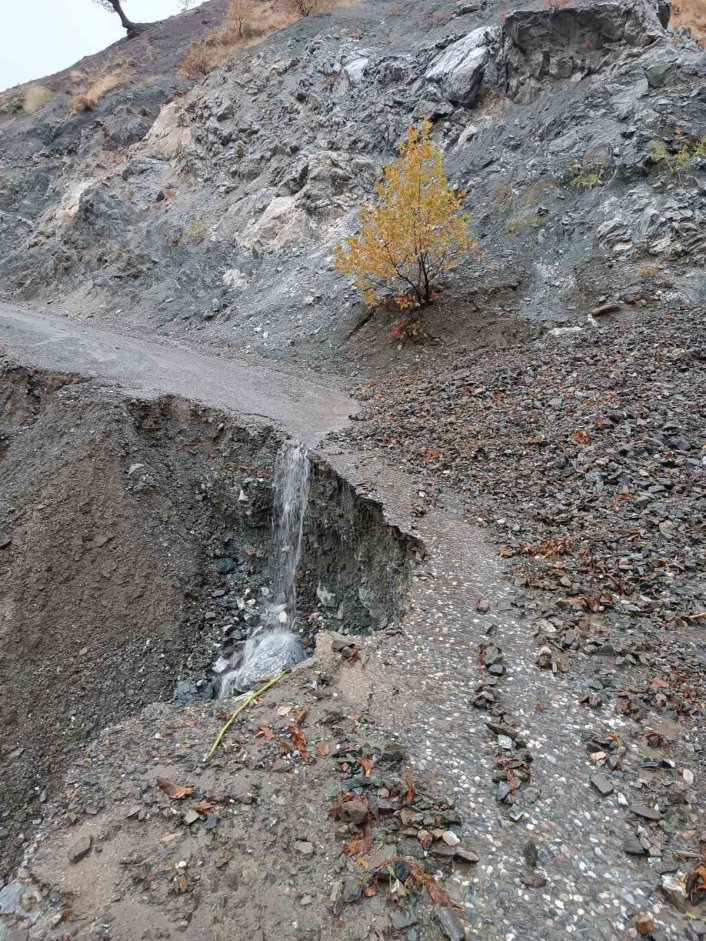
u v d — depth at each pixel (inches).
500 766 151.4
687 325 382.6
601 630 195.6
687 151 476.4
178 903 126.2
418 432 345.7
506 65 634.2
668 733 158.9
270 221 680.4
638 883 123.6
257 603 332.5
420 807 140.7
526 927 116.0
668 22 599.8
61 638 287.4
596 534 240.4
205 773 157.0
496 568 231.8
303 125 752.3
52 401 391.9
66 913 126.7
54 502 328.8
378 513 281.7
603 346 388.2
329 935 117.1
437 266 496.7
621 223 467.2
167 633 300.4
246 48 960.9
